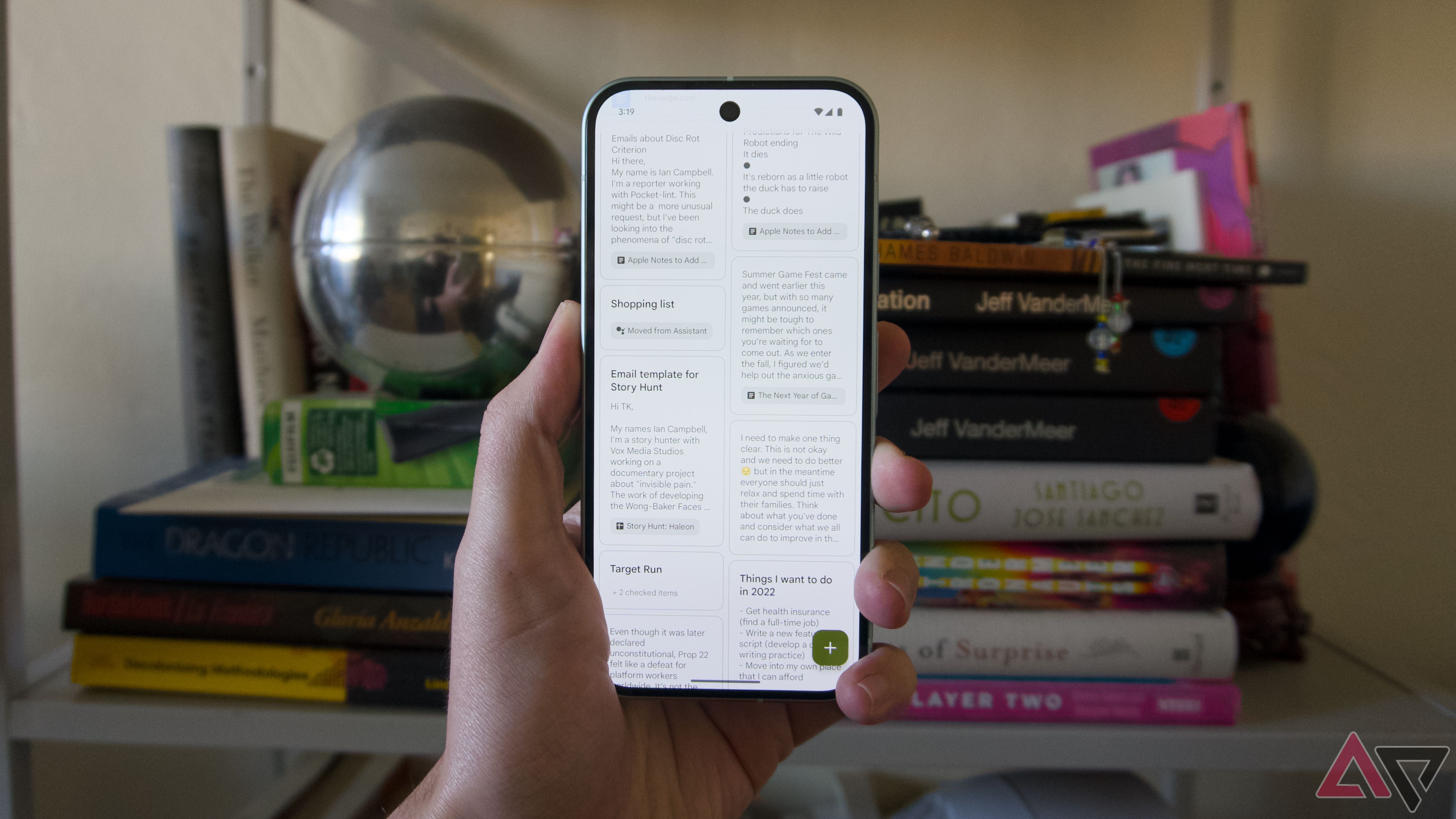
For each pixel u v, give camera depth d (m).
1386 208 0.67
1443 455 0.68
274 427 0.51
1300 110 0.68
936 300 0.46
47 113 0.70
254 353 0.59
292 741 0.45
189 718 0.45
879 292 0.46
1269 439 0.51
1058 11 0.70
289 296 0.59
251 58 0.67
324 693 0.47
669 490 0.36
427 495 0.49
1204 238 0.55
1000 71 0.71
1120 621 0.46
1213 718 0.45
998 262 0.45
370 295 0.46
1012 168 0.71
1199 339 0.48
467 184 0.45
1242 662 0.54
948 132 0.71
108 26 0.69
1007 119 0.71
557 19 0.70
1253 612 0.53
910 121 0.71
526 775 0.32
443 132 0.46
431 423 0.50
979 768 0.52
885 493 0.36
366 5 0.70
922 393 0.48
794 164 0.36
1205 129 0.56
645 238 0.36
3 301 0.46
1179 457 0.48
